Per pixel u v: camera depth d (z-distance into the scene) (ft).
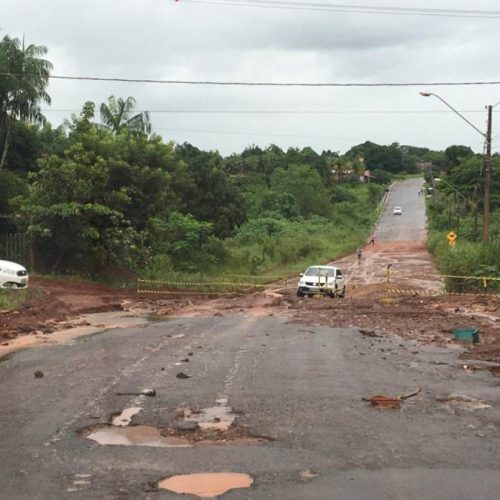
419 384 29.73
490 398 27.07
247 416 23.75
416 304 74.90
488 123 104.32
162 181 104.99
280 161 406.00
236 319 58.90
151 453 19.54
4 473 17.76
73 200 87.61
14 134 142.92
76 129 100.17
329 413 24.23
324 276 98.78
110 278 92.99
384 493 16.26
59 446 20.21
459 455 19.35
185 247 125.70
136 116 161.27
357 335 47.26
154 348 40.16
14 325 50.34
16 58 137.59
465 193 281.74
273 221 260.01
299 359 36.32
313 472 17.84
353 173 497.05
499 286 92.63
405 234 322.14
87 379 30.37
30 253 88.02
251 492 16.35
